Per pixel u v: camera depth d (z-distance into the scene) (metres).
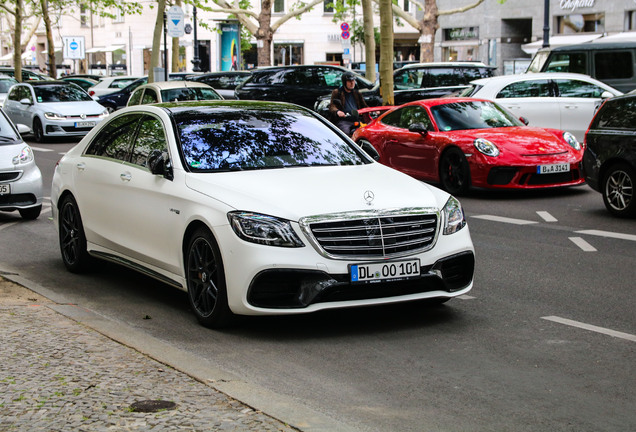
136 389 4.90
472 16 53.44
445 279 6.71
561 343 6.34
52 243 10.77
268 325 6.89
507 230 11.20
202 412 4.55
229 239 6.43
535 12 49.03
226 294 6.55
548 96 19.17
